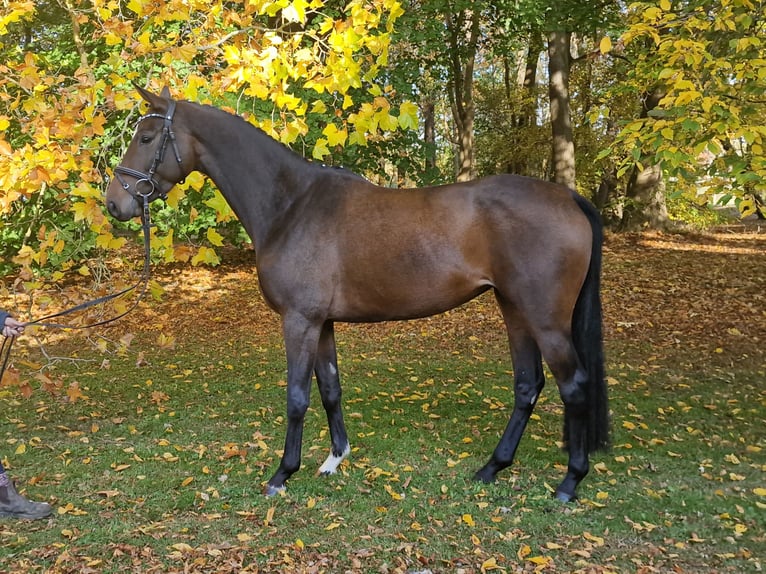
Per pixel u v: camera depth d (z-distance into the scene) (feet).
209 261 12.81
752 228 51.96
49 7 28.12
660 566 8.45
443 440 13.48
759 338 21.80
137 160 10.64
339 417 11.78
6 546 8.98
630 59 23.21
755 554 8.73
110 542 9.11
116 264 25.77
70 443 13.35
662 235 43.47
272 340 23.99
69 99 12.72
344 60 12.38
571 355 9.93
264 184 10.75
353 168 32.48
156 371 19.62
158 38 19.33
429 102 65.16
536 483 11.20
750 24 12.96
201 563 8.42
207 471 11.76
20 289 15.02
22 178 11.45
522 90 52.11
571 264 9.71
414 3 34.65
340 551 8.87
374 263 10.17
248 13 13.61
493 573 8.30
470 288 10.15
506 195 9.89
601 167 45.78
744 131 11.25
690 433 13.64
